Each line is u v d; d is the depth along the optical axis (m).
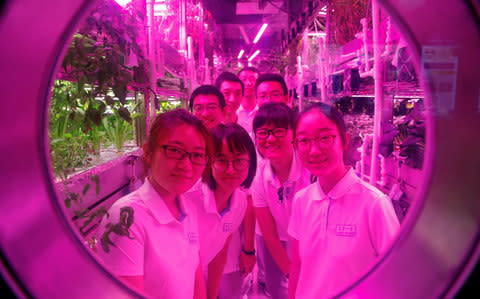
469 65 0.54
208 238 1.45
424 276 0.59
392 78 1.78
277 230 1.82
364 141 2.15
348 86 2.47
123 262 0.89
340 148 1.07
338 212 1.05
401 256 0.65
